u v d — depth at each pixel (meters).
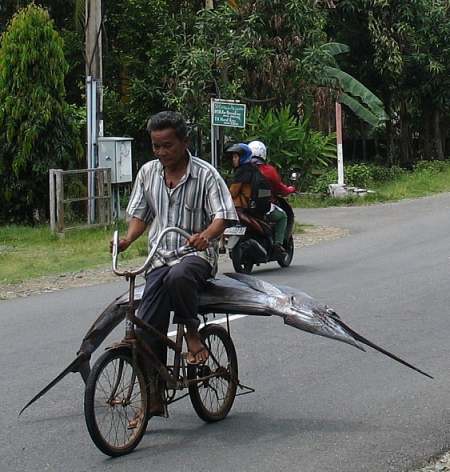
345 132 46.34
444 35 42.38
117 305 8.17
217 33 31.69
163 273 7.82
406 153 44.09
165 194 7.94
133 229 8.09
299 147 34.00
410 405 9.05
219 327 8.62
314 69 33.34
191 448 7.87
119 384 7.70
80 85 34.62
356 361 10.70
